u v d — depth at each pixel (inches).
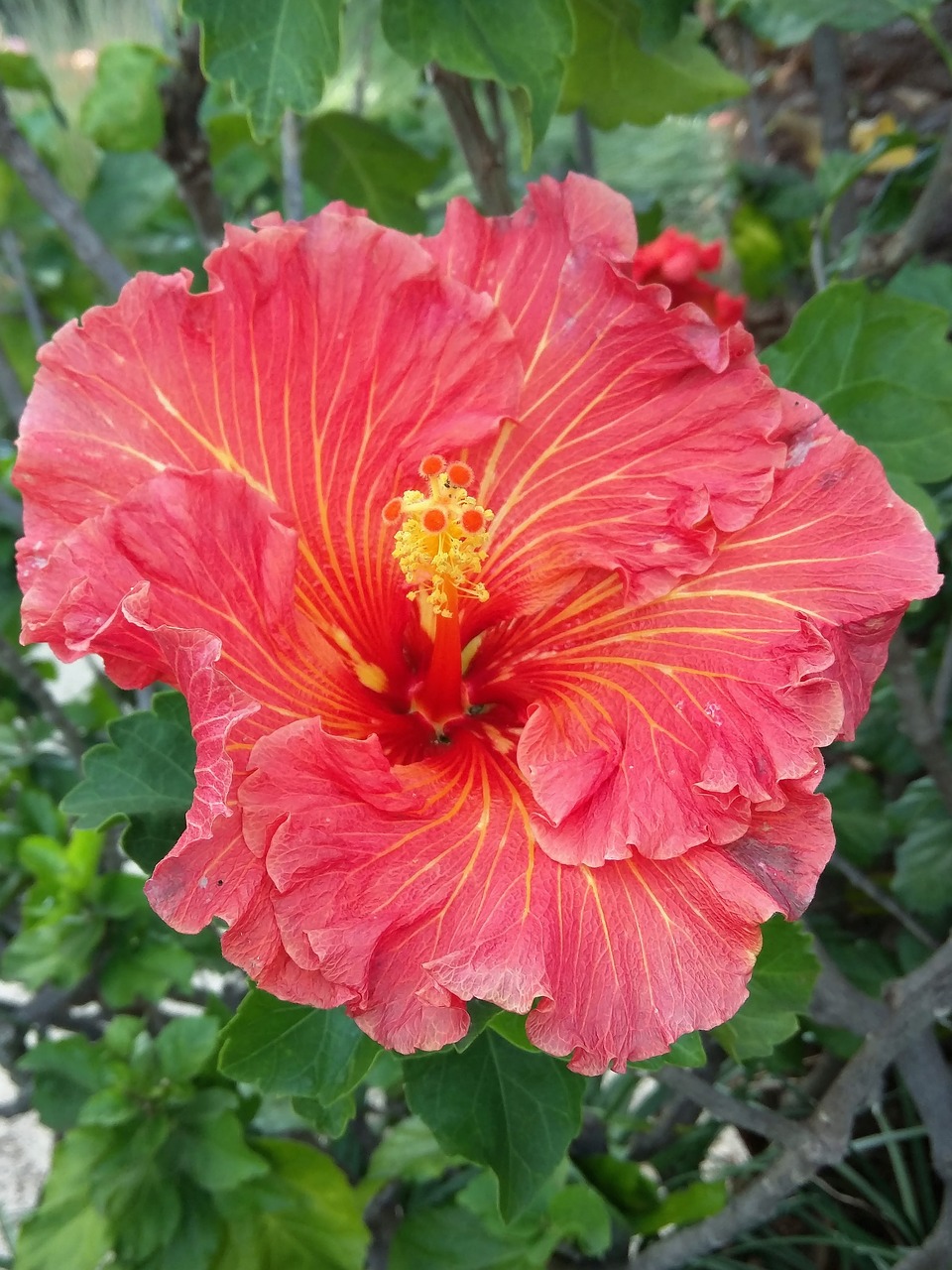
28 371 15.7
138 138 10.6
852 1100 9.2
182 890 5.3
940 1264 10.8
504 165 10.1
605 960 5.6
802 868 5.8
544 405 7.1
